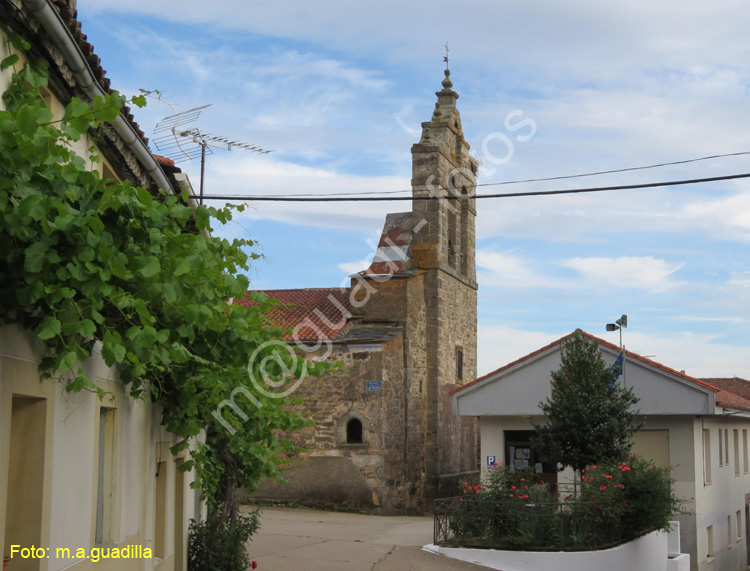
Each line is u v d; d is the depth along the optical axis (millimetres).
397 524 22469
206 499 14789
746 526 30781
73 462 7746
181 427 10750
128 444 9875
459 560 17141
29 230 5469
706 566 22906
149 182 10469
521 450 23562
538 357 22672
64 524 7488
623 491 17734
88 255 5770
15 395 6434
